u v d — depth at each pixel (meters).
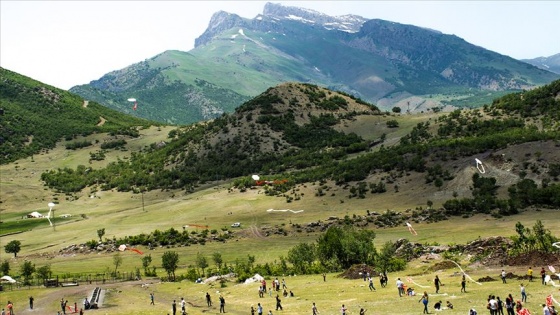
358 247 122.88
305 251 131.50
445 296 72.00
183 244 187.38
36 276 143.88
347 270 110.62
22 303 108.00
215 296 101.75
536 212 164.75
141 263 165.75
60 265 166.88
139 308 94.56
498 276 83.38
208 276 133.50
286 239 180.88
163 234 196.75
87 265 165.12
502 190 189.50
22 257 185.88
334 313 69.62
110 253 184.12
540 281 75.88
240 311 82.69
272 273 126.06
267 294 95.50
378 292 83.12
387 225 178.25
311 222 193.50
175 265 140.88
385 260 112.12
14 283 133.00
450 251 118.00
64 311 95.38
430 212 183.12
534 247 94.75
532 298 65.00
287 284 105.00
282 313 74.38
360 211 198.88
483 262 96.50
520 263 91.06
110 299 107.94
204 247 181.00
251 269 129.75
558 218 153.62
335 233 128.38
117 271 153.25
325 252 127.50
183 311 82.19
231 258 161.00
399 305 69.56
